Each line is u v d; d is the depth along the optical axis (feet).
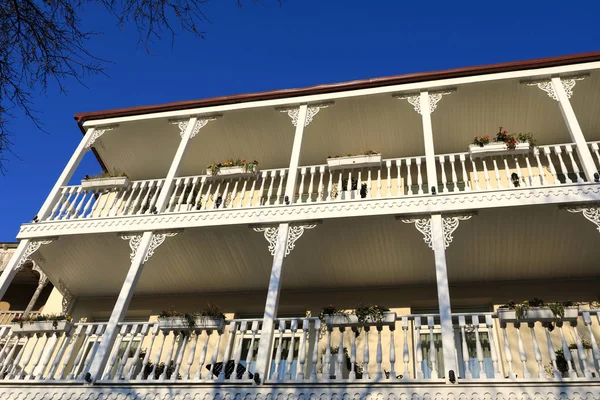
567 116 33.06
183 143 39.86
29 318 32.17
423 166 44.55
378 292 39.24
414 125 42.32
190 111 41.83
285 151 46.26
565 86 35.04
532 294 36.37
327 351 26.45
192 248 37.22
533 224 31.53
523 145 32.78
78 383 27.48
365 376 24.73
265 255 36.96
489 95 38.73
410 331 35.99
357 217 31.63
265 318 27.71
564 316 24.90
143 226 34.55
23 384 28.14
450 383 23.16
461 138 43.57
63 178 39.58
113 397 26.55
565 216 30.60
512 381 22.74
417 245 34.58
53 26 15.79
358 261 36.94
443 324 25.20
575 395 21.94
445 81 37.06
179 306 42.63
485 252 34.71
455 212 30.04
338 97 38.91
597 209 28.27
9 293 54.95
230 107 40.98
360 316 26.96
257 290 41.57
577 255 34.17
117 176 39.40
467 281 37.88
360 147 45.27
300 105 39.75
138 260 32.96
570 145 31.78
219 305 41.65
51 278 42.34
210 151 47.32
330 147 45.57
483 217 31.09
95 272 41.50
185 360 38.22
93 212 37.50
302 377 25.41
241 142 45.78
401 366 34.22
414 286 38.86
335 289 40.14
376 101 39.65
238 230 34.09
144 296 44.14
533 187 29.53
